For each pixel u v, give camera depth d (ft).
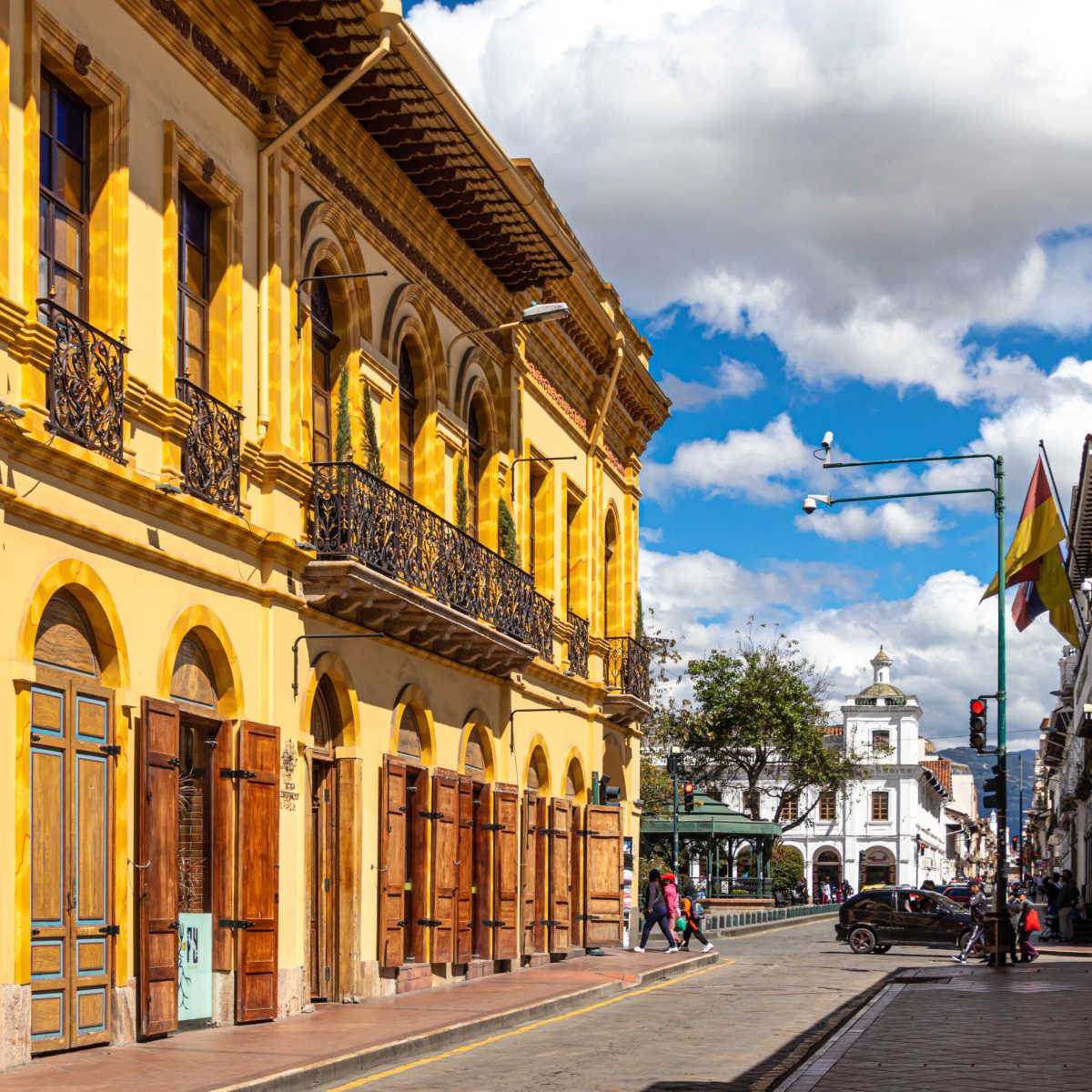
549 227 75.77
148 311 48.21
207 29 52.29
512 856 82.38
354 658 63.77
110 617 44.57
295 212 58.85
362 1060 44.55
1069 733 210.79
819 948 123.24
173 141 49.67
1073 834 241.55
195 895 51.37
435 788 71.56
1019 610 123.13
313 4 54.75
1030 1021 58.49
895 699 331.16
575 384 99.86
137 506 46.62
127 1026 44.60
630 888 113.39
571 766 99.96
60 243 44.88
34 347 40.65
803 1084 40.93
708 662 231.71
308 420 60.18
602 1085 42.11
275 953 53.88
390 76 60.08
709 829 193.67
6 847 38.93
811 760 233.35
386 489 63.00
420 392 74.18
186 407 49.14
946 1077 42.52
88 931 43.01
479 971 77.92
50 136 44.45
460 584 70.64
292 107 58.23
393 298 69.77
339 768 63.21
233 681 52.95
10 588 39.58
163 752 46.55
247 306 55.36
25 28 41.52
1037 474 113.70
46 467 41.37
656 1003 69.51
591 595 102.42
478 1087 41.63
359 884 62.90
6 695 39.24
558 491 96.12
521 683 86.33
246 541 53.98
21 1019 39.09
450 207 73.10
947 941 111.34
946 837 439.22
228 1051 44.14
